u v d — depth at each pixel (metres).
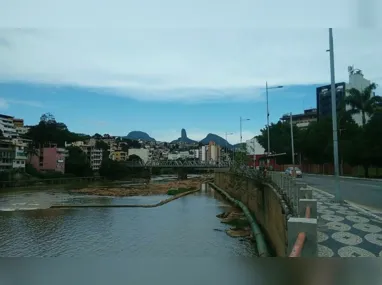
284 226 15.52
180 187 85.25
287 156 93.62
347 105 67.38
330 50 22.67
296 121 145.88
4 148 101.75
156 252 23.94
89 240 28.34
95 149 151.62
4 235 30.61
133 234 30.19
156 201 57.53
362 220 14.76
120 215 41.59
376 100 62.31
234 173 56.75
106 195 70.56
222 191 69.44
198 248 24.42
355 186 33.66
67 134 158.50
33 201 59.44
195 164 139.75
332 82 22.52
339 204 19.56
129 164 143.75
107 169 131.50
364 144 53.09
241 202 47.22
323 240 11.62
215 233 29.44
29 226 34.91
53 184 104.19
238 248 24.00
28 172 109.75
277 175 22.98
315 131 74.94
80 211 45.69
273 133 98.44
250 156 71.31
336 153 21.11
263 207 28.36
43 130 132.38
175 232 30.45
